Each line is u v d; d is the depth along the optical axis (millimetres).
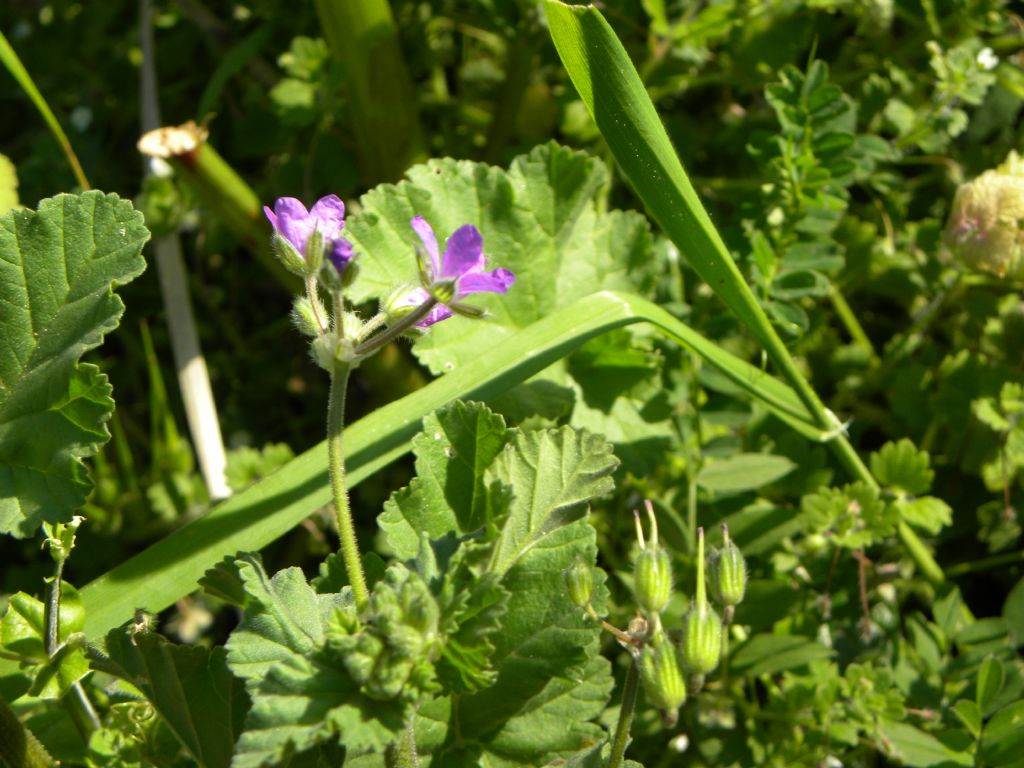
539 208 524
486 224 522
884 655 524
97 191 438
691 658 404
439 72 663
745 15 577
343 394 409
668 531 516
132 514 593
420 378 566
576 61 456
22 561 632
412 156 596
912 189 626
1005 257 539
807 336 561
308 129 637
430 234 401
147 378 673
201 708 433
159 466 597
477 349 518
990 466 544
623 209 605
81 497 432
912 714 513
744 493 538
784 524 521
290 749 389
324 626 412
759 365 559
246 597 423
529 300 523
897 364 572
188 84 701
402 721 392
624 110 458
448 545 407
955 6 590
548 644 424
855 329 586
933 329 590
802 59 626
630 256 532
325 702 393
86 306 435
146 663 433
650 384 525
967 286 564
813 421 509
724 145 624
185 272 640
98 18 728
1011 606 520
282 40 660
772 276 533
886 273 583
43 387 433
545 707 430
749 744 511
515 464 431
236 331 671
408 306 409
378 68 564
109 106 723
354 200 626
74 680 434
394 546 430
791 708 509
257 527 467
